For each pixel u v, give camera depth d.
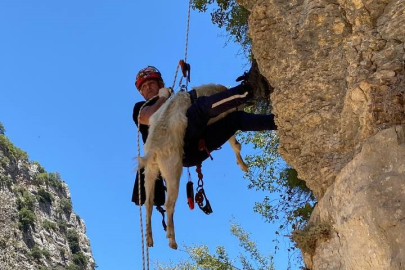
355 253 3.73
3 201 90.31
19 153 108.88
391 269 3.37
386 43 4.29
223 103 5.32
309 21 4.96
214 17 10.11
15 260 81.44
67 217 110.88
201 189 5.77
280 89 5.01
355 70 4.33
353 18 4.62
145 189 5.58
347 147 4.39
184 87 5.93
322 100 4.71
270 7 5.36
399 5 4.35
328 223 4.21
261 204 10.01
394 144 3.67
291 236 4.59
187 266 13.64
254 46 5.38
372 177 3.70
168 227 5.23
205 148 5.54
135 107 6.14
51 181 113.81
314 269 4.29
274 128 5.59
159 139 5.40
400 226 3.39
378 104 3.95
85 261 104.25
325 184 4.43
